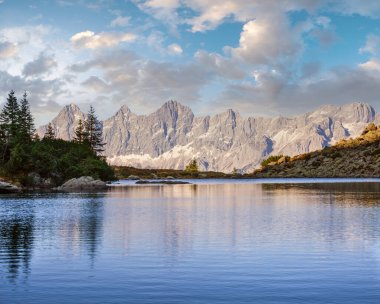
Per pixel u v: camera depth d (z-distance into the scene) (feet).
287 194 328.90
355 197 280.10
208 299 65.00
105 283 73.77
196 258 93.35
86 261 90.68
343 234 123.54
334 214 176.76
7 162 460.96
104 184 499.51
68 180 483.92
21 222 157.89
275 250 101.60
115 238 119.44
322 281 74.84
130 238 119.34
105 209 212.64
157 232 130.41
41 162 472.03
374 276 78.07
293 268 84.28
